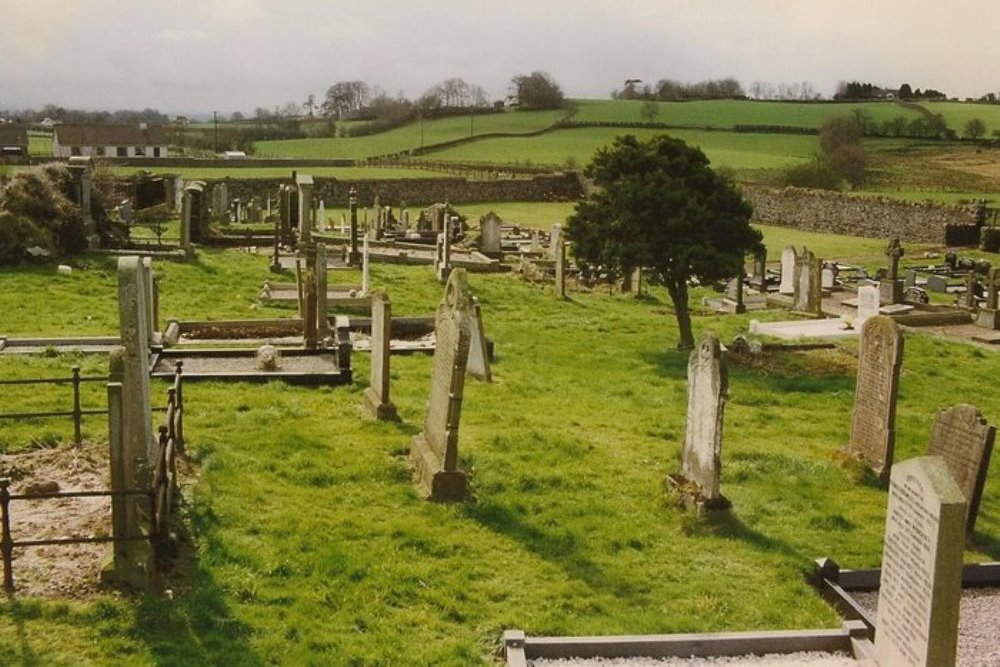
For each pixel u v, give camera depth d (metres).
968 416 14.10
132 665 8.91
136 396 10.57
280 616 10.24
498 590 11.24
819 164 79.06
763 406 20.55
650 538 12.99
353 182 74.06
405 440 15.78
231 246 39.62
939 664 9.08
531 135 120.44
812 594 11.86
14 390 17.20
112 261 31.83
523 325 28.88
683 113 132.75
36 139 115.38
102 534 11.20
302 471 14.17
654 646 10.20
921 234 60.34
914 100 147.12
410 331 24.94
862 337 16.64
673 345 26.97
